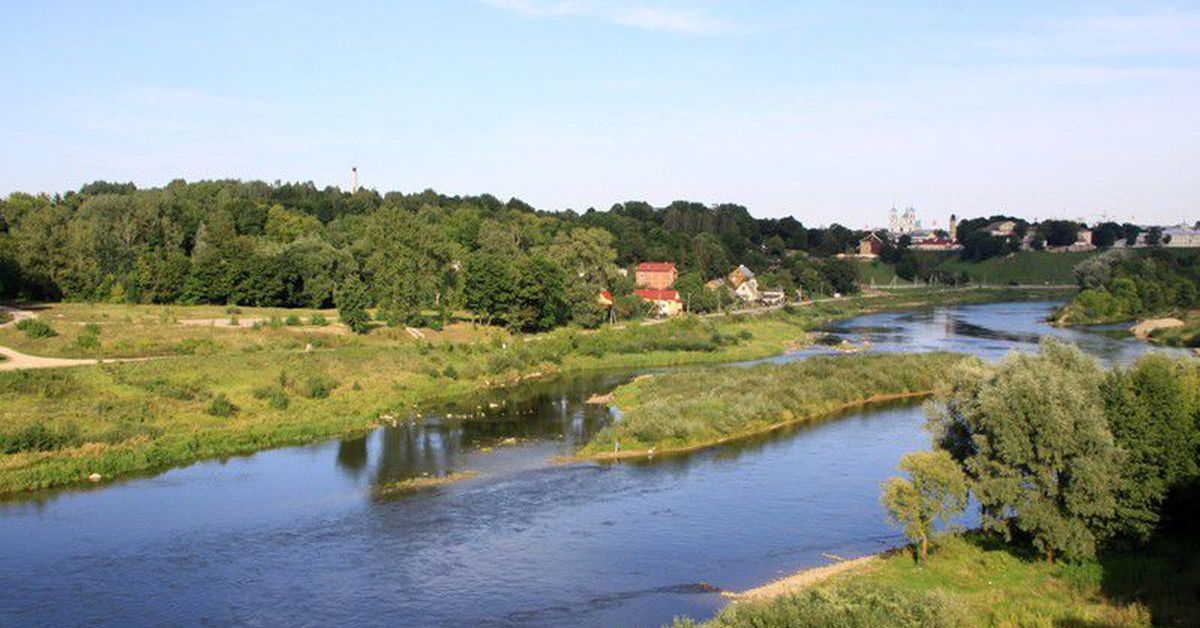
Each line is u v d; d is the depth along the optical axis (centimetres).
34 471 6359
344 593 4653
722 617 3669
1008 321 19575
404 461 7231
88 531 5494
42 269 12950
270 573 4900
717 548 5316
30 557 5062
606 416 9025
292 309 13875
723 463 7212
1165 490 4709
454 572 4938
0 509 5862
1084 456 4581
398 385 9931
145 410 7750
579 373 12012
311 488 6456
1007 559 4794
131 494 6238
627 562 5094
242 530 5562
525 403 9762
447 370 10794
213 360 9438
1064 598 4244
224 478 6675
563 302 14688
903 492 4816
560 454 7494
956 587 4444
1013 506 4766
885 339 15888
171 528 5575
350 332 11894
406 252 13412
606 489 6494
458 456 7394
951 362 10925
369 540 5422
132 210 15725
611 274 17650
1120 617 3888
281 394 8669
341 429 8225
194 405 8144
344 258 14800
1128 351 13300
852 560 5072
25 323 9856
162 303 13625
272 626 4269
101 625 4247
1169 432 4734
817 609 3544
